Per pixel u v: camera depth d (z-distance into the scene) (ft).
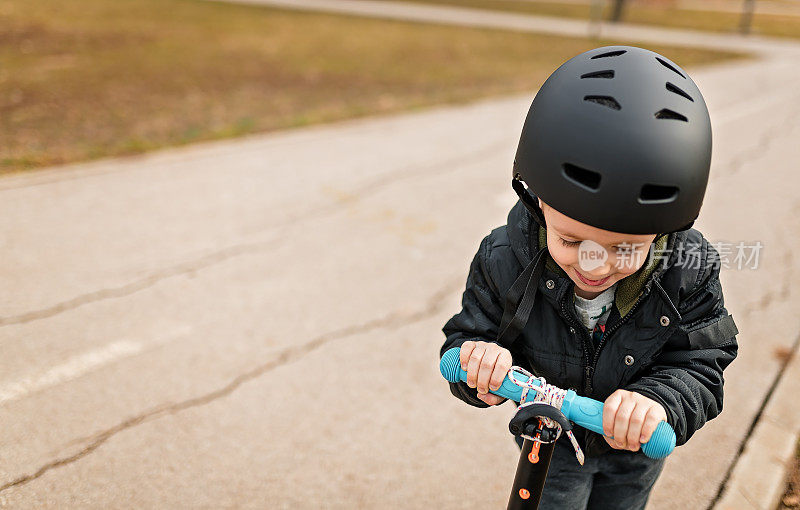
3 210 14.42
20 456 8.23
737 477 8.26
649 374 4.74
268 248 13.75
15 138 18.93
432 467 8.41
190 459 8.34
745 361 10.68
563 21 64.39
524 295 4.61
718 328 4.69
